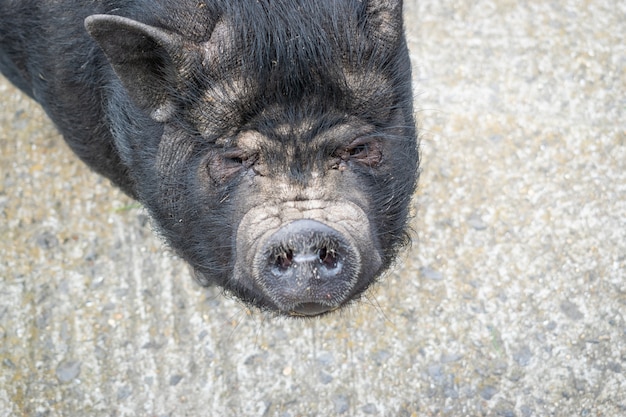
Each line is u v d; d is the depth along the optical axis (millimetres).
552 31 1778
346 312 1594
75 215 1654
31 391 1559
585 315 1596
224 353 1579
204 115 1366
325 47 1347
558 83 1740
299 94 1350
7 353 1576
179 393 1562
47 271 1622
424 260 1625
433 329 1590
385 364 1571
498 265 1623
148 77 1374
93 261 1628
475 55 1756
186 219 1429
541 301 1604
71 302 1605
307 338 1584
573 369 1567
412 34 1768
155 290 1612
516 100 1728
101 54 1464
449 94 1729
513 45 1765
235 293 1445
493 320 1595
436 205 1656
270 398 1558
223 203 1393
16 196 1664
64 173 1678
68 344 1583
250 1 1354
